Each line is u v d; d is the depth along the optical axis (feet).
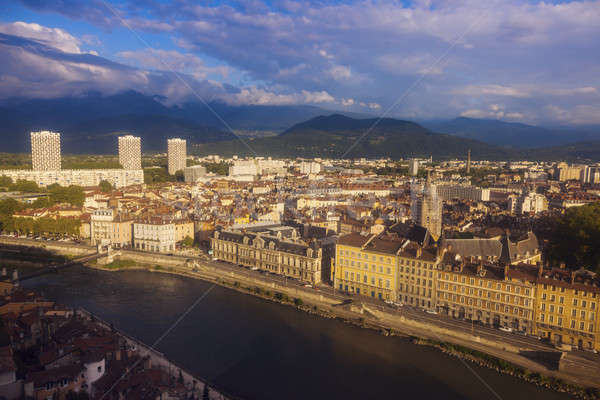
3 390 546.67
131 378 614.34
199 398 639.35
